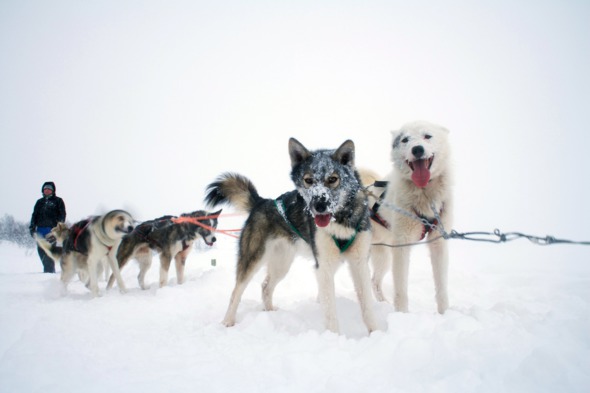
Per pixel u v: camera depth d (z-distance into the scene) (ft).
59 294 18.48
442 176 12.18
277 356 8.52
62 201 27.73
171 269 26.35
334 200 10.50
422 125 12.34
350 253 11.09
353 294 16.48
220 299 15.84
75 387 7.13
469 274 18.85
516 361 7.17
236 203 14.55
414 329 9.13
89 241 17.97
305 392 6.90
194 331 11.33
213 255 32.27
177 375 7.73
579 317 9.94
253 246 13.08
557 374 6.57
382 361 7.91
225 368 8.13
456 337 8.30
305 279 19.35
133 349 9.43
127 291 19.25
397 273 12.30
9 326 11.33
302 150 11.77
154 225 20.75
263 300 14.34
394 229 12.51
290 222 12.43
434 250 12.42
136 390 7.03
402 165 12.26
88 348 9.34
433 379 6.97
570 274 18.83
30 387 7.12
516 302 13.05
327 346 8.95
